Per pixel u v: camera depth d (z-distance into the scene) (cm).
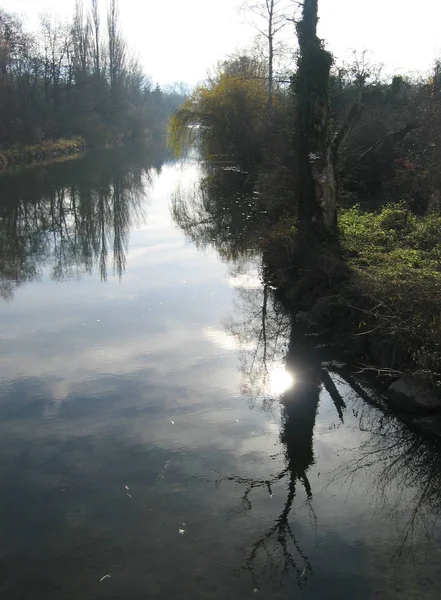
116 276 1294
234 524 473
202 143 3009
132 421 638
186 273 1316
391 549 445
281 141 1997
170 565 426
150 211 2211
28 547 444
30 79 5019
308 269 1026
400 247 1057
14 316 1008
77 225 1934
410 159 1695
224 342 880
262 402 687
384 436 612
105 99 6009
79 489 516
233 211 2069
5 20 4328
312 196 1073
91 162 4172
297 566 427
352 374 752
